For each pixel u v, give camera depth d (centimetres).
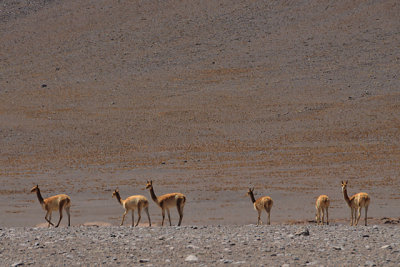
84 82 14250
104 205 5153
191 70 14700
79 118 10994
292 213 4684
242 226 3162
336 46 15538
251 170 7156
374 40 15675
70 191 5969
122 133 9825
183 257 1938
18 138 9556
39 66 16075
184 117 10862
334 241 2258
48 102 12494
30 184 6456
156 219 4475
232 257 1927
